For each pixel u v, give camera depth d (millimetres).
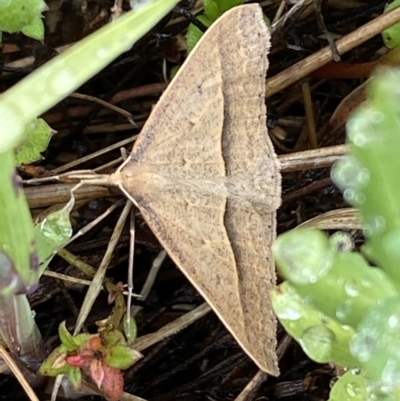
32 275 88
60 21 119
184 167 97
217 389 114
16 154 97
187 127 96
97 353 98
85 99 120
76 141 121
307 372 113
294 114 126
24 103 83
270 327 96
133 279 119
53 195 110
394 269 74
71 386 109
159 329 114
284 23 114
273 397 113
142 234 116
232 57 95
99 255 115
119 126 122
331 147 110
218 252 97
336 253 75
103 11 119
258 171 97
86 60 82
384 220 71
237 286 96
